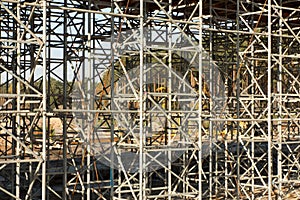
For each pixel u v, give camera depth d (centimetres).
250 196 2083
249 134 2148
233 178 2242
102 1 1811
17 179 1438
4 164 1316
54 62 1808
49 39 1775
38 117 1540
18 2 1379
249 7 2059
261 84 2430
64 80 1716
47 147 1764
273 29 2200
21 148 1560
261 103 2423
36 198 1891
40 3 1435
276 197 2016
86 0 1720
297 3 2062
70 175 2142
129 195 1977
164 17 1992
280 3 1939
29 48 1795
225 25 2081
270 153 1792
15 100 1599
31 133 1578
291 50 2373
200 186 1623
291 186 2056
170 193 1706
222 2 1975
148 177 2045
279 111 1916
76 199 1928
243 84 2358
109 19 1816
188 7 1936
